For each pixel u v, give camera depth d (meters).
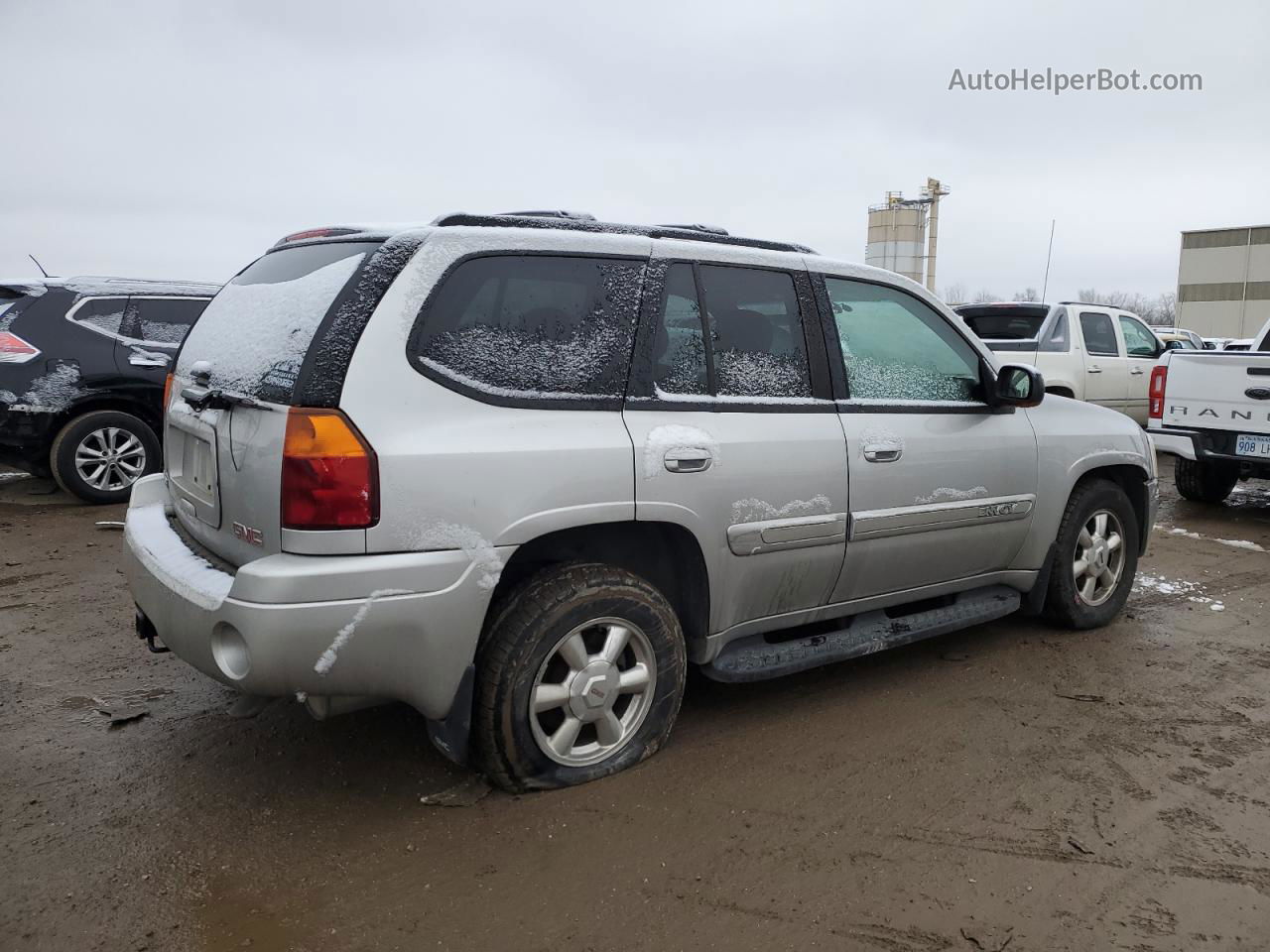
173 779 3.05
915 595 3.94
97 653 4.20
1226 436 7.50
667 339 3.13
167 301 7.95
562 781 2.98
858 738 3.45
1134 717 3.69
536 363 2.83
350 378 2.51
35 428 7.29
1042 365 10.24
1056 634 4.69
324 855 2.64
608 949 2.28
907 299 3.92
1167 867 2.67
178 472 3.30
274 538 2.53
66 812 2.83
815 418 3.43
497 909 2.42
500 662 2.79
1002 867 2.66
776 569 3.35
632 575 3.02
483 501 2.64
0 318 7.27
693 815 2.88
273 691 2.49
